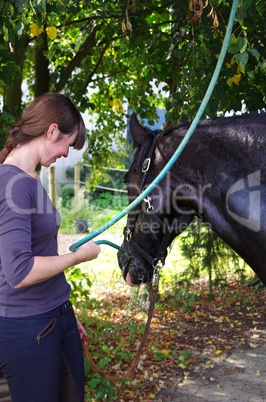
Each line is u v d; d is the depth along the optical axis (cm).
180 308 561
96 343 456
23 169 198
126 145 777
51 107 196
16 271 182
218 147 229
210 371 412
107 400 359
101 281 687
